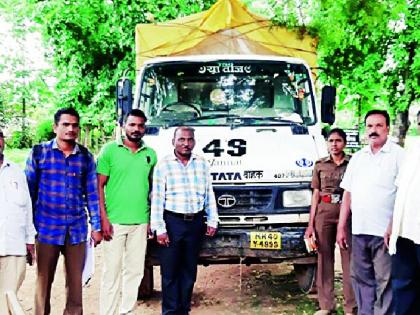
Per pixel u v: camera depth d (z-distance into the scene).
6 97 18.84
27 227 5.30
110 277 5.88
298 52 8.13
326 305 6.39
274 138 6.84
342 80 12.13
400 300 5.02
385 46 12.74
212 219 6.11
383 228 5.47
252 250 6.35
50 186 5.46
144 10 12.28
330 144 6.27
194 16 8.09
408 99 13.20
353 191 5.68
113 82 13.11
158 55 8.03
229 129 7.00
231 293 7.54
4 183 5.14
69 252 5.60
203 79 7.62
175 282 6.07
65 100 13.77
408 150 4.97
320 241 6.33
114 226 5.88
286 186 6.48
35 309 5.60
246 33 8.05
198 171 6.03
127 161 5.88
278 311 6.74
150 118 7.44
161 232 5.91
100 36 12.89
